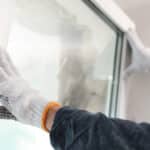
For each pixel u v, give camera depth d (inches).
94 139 14.1
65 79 34.3
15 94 17.7
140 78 42.3
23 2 26.7
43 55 30.6
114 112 40.9
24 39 27.4
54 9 31.4
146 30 42.8
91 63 38.9
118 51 41.6
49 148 23.2
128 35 40.1
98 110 38.9
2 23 24.1
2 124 22.3
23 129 23.1
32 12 28.2
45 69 30.9
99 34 39.0
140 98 41.7
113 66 41.5
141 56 39.3
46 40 30.9
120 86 41.5
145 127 15.4
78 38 36.2
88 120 14.9
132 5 43.7
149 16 43.1
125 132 14.8
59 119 15.3
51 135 15.1
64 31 33.7
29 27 28.0
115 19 37.2
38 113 16.7
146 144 14.3
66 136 14.7
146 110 40.9
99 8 35.0
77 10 34.4
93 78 39.2
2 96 18.4
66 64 34.6
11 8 25.3
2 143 22.4
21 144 23.1
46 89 31.1
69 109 15.8
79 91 36.6
